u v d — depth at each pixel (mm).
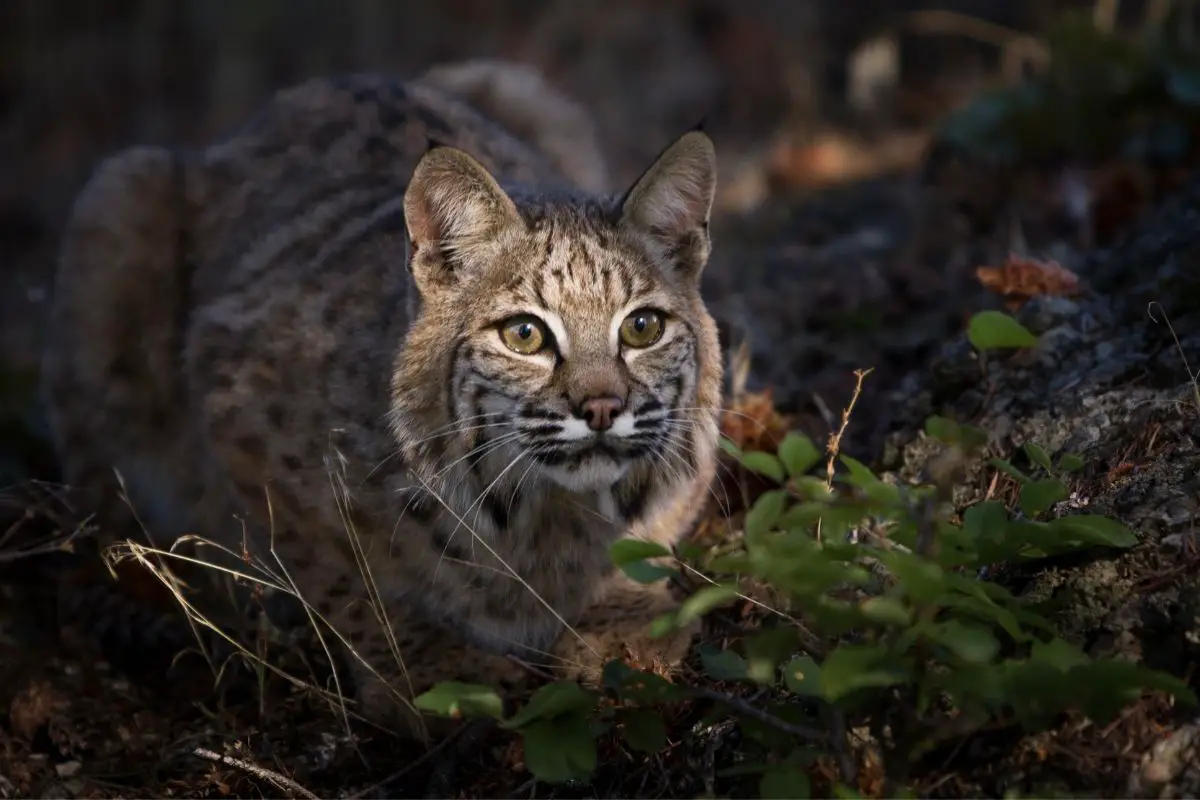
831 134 16797
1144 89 12641
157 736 8461
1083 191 11641
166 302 10227
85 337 10289
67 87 19938
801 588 5992
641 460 8312
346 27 20562
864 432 9547
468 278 7969
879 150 15828
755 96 18953
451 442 7992
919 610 6008
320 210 9766
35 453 11633
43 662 9242
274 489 8648
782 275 12289
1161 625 6328
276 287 9328
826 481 7855
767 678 6109
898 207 13094
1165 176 11898
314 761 7852
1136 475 7215
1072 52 13008
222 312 9500
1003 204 12258
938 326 10570
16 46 20609
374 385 8297
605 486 8039
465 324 7898
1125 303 8789
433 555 8203
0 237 16953
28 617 9836
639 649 8336
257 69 20031
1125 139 12500
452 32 20594
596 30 20188
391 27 20594
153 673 9273
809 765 6285
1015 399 8445
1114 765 5965
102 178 10516
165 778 8070
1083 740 6090
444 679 8367
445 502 8047
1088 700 5707
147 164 10523
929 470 8133
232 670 8953
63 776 8078
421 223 7938
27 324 14469
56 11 20828
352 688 8773
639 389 7859
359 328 8688
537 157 11023
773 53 19438
